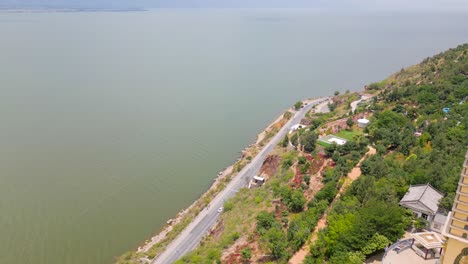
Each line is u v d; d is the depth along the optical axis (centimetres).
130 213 12988
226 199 13088
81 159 16500
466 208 6350
